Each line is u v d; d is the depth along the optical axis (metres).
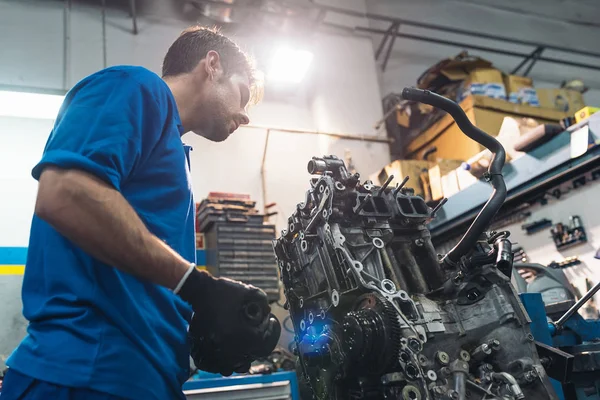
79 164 0.75
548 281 2.50
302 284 1.45
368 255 1.28
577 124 2.57
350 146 4.62
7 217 3.48
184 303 1.05
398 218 1.39
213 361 0.94
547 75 6.06
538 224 3.04
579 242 2.80
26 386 0.79
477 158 3.13
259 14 4.50
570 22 6.49
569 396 1.68
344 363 1.15
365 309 1.17
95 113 0.84
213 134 1.21
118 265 0.78
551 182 2.90
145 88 0.92
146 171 0.94
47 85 3.95
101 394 0.79
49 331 0.82
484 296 1.25
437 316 1.22
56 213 0.73
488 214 1.30
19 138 3.68
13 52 3.94
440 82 4.45
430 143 4.44
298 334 1.39
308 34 4.82
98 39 4.27
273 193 4.37
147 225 0.92
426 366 1.12
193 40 1.18
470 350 1.22
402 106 4.79
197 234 3.54
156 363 0.88
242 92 1.25
